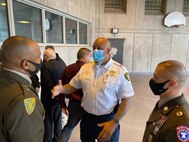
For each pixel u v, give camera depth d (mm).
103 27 7652
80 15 5535
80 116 1936
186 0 7465
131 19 7590
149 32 7699
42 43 3523
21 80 859
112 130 1369
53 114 2223
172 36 7715
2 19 2404
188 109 833
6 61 846
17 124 745
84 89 1515
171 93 893
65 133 2047
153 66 7973
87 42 6699
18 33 2771
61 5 4137
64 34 4535
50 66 2090
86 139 1568
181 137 735
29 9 3068
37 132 829
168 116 845
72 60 5105
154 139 872
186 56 7883
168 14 7430
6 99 760
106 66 1453
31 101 816
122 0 7586
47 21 3734
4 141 764
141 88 5391
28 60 870
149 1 7547
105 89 1413
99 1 7449
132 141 2473
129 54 7883
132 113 3428
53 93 1516
